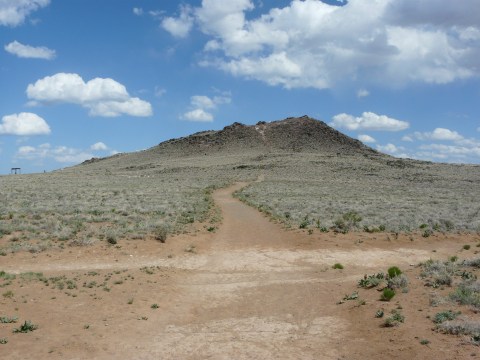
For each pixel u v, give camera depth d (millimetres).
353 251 26984
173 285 19250
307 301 16516
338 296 16703
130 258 24031
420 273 17422
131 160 187750
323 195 62062
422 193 70000
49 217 32406
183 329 13648
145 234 28391
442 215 40062
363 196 61562
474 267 17922
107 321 13844
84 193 54875
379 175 107125
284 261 24875
